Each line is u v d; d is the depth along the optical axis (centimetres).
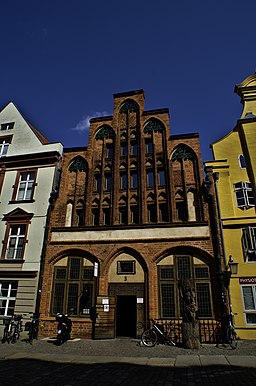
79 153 2069
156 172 1872
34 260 1784
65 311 1625
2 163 2191
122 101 2198
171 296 1528
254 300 1478
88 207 1872
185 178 1806
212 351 1153
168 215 1731
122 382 733
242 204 1702
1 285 1794
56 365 942
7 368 903
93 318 1571
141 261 1628
